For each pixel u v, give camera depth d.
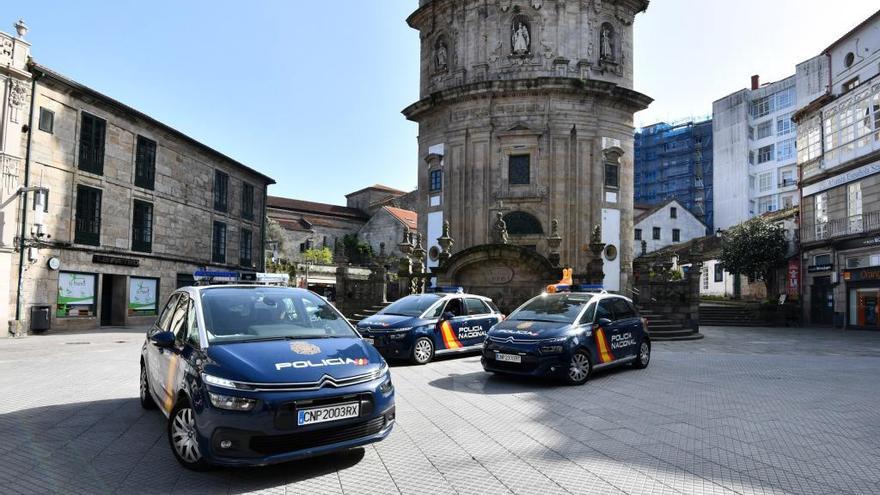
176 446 5.44
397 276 26.11
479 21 31.67
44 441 6.29
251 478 5.13
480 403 8.52
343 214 66.56
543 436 6.64
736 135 61.53
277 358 5.31
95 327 24.38
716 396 9.16
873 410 8.11
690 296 21.78
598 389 9.77
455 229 31.58
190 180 31.31
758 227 37.16
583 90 30.28
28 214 21.38
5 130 20.66
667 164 72.25
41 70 21.55
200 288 6.59
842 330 28.30
